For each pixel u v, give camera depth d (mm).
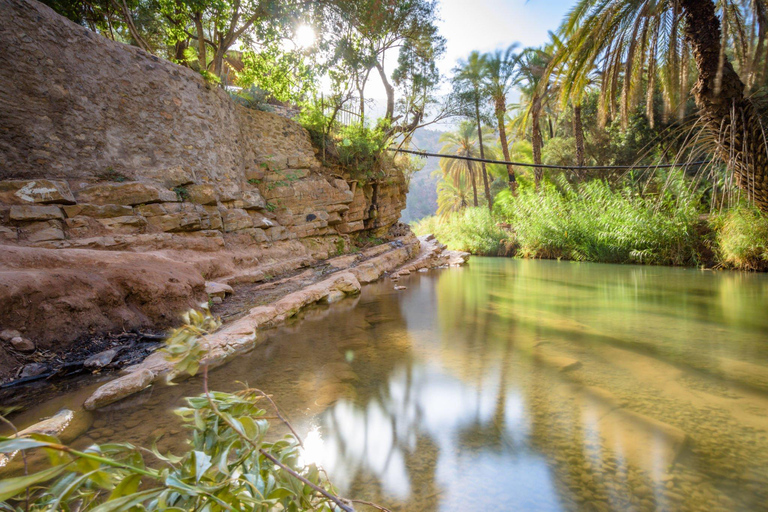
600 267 12508
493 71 22172
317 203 10758
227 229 8164
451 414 2432
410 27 13922
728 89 7176
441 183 48719
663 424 2252
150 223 6336
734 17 7426
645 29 8359
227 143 8906
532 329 4695
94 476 655
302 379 3082
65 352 3426
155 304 4395
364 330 4762
